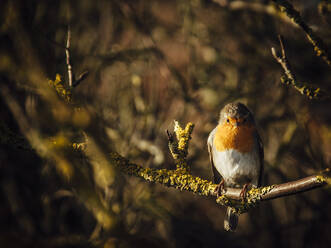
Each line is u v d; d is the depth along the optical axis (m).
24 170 10.85
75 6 11.60
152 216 10.50
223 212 12.46
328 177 5.09
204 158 11.97
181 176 5.87
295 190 5.37
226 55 12.16
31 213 10.85
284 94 11.73
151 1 12.84
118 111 11.73
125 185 10.61
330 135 11.30
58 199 10.96
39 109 7.90
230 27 12.19
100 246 8.81
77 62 11.22
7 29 8.70
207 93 11.83
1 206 10.91
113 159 5.83
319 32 9.85
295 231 12.20
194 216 12.27
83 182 6.60
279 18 10.48
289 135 11.42
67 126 6.03
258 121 11.58
